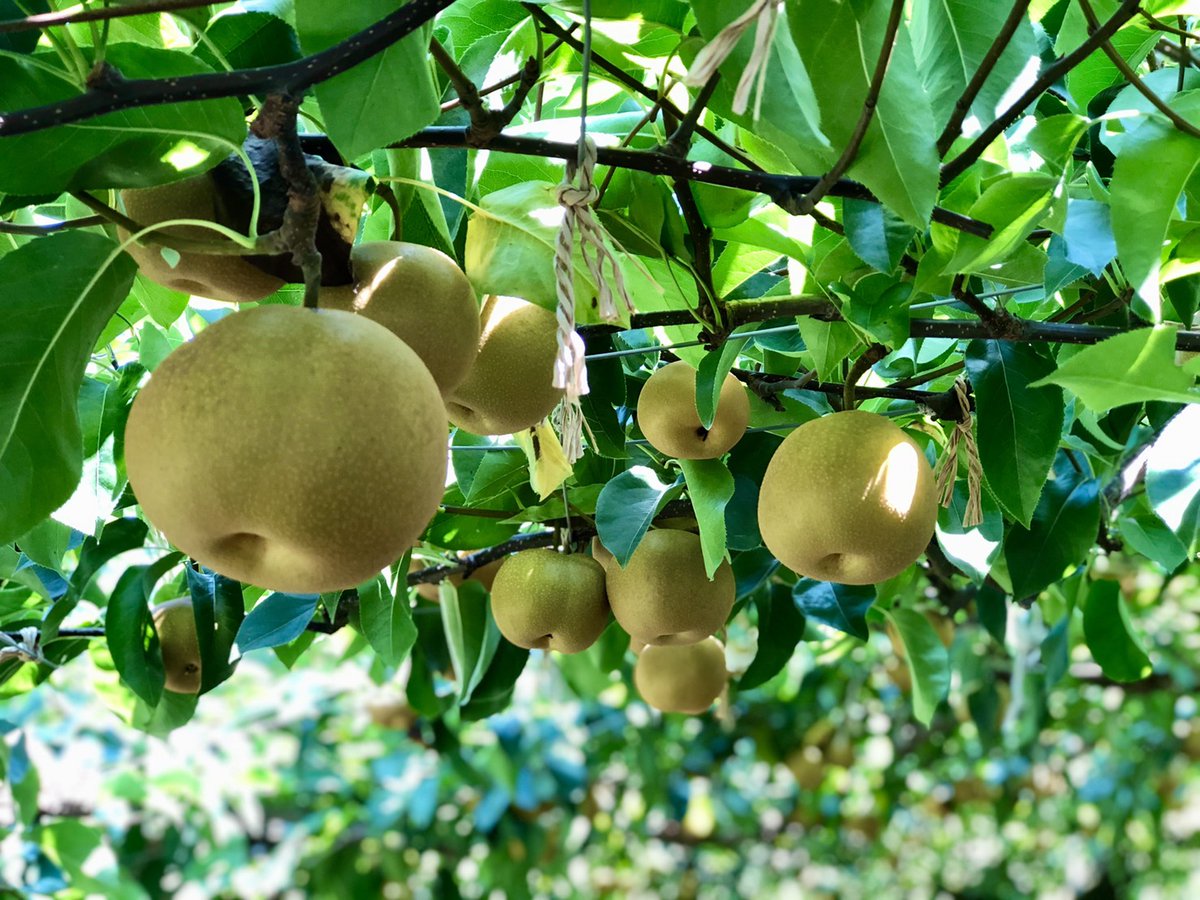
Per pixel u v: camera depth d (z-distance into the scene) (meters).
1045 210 0.53
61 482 0.44
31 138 0.41
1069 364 0.45
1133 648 0.92
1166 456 0.62
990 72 0.51
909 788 2.12
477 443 0.75
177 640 0.75
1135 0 0.48
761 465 0.72
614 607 0.69
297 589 0.37
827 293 0.61
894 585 0.89
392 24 0.39
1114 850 2.08
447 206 0.56
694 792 2.26
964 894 2.55
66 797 1.36
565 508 0.72
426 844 1.78
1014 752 2.01
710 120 0.64
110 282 0.44
